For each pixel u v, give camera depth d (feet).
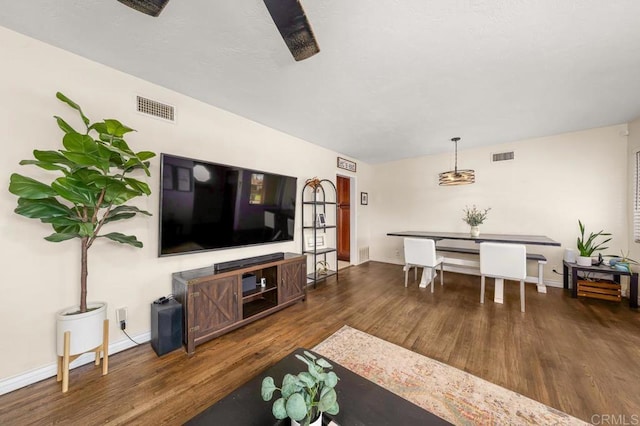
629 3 4.28
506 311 9.02
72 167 4.90
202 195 7.80
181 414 4.47
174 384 5.24
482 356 6.22
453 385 5.21
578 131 11.44
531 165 12.61
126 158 6.26
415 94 7.83
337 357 6.23
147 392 5.01
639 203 9.81
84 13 4.63
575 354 6.25
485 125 10.64
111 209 6.05
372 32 5.09
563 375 5.47
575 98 8.11
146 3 3.21
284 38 3.88
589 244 10.62
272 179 10.21
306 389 2.97
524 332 7.42
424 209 16.33
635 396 4.83
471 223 12.34
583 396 4.85
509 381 5.31
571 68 6.38
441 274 12.47
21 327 5.20
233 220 8.73
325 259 13.85
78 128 5.94
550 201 12.17
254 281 8.75
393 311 9.12
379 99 8.17
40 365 5.39
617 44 5.41
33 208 4.58
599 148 11.02
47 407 4.61
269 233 10.14
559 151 11.91
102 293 6.23
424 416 3.14
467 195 14.61
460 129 11.14
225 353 6.40
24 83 5.24
